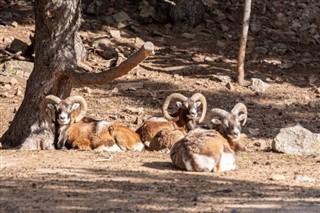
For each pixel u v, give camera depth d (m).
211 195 25.67
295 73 55.09
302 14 62.91
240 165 32.25
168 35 59.16
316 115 48.12
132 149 35.91
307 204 24.58
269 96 50.78
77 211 22.89
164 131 35.28
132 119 45.72
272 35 60.09
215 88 51.50
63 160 32.22
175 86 51.53
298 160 34.97
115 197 24.94
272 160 34.50
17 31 57.69
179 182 27.77
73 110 36.06
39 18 37.78
